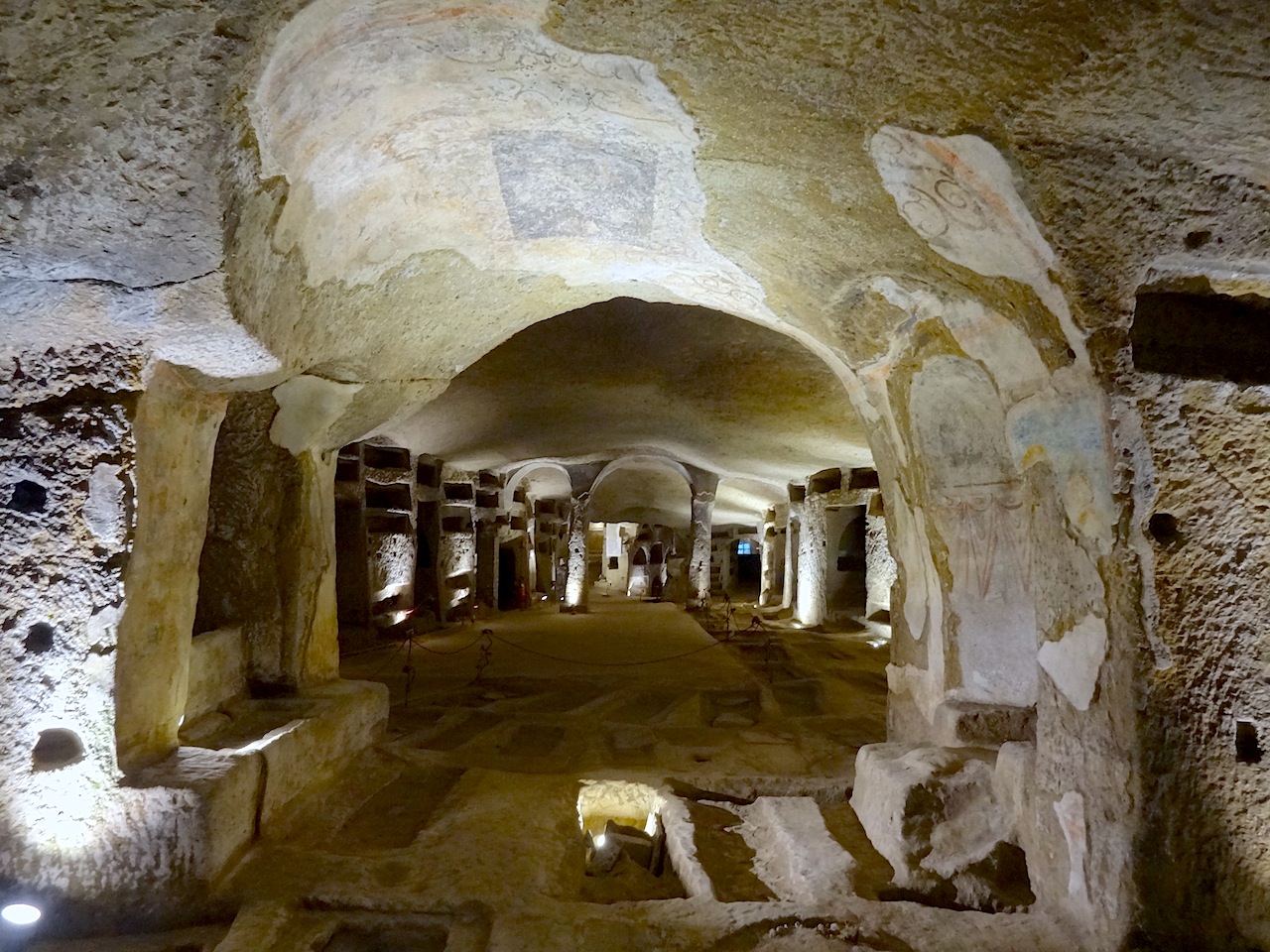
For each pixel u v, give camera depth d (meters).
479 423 7.71
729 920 2.09
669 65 1.60
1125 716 1.77
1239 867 1.71
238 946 1.90
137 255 1.77
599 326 5.38
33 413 2.08
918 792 2.50
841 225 2.13
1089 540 1.89
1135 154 1.50
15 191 1.62
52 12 1.28
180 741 2.54
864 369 3.00
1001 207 1.69
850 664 6.95
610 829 3.19
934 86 1.49
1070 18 1.27
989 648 2.92
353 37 1.48
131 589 2.14
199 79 1.40
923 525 3.08
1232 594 1.73
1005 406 2.23
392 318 2.78
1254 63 1.26
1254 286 1.69
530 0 1.41
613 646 7.75
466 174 2.16
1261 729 1.72
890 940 1.99
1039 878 2.16
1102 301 1.69
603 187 2.25
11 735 2.10
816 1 1.34
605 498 14.79
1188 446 1.73
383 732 3.66
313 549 3.35
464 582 9.55
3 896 2.10
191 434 2.36
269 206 1.77
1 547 2.08
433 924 2.12
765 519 13.84
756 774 3.47
